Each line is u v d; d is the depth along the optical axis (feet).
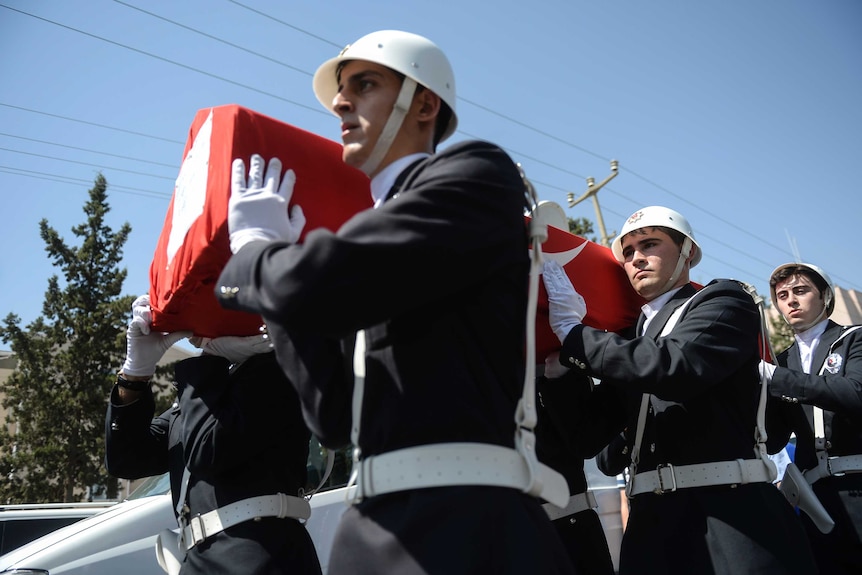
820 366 13.17
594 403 10.28
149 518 12.76
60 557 12.09
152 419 9.87
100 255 63.31
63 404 57.00
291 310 4.76
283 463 8.50
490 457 5.02
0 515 15.46
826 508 12.20
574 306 8.89
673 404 8.98
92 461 57.06
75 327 60.18
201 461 7.92
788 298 13.87
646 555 8.75
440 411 5.01
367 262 4.71
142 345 9.03
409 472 4.94
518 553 4.81
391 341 5.20
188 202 7.16
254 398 8.09
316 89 7.09
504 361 5.31
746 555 8.10
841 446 12.26
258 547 8.00
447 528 4.76
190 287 7.22
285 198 6.46
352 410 5.34
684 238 10.00
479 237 5.03
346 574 5.02
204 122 7.30
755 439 8.95
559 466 10.77
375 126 6.03
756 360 9.08
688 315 8.94
